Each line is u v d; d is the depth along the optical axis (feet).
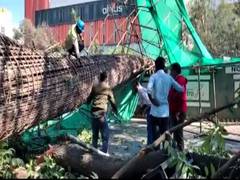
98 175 19.17
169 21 57.11
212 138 16.63
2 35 23.84
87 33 123.13
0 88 20.89
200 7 154.51
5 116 21.15
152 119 29.50
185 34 55.98
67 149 20.81
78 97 32.17
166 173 15.72
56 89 27.02
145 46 62.95
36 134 37.35
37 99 24.27
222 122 55.47
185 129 45.80
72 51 36.68
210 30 154.51
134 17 60.70
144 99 32.76
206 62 51.44
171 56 55.67
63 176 19.90
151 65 57.16
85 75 33.47
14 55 23.25
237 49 152.56
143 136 42.11
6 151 23.66
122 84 50.60
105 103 31.07
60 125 42.27
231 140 38.75
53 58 28.63
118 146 35.24
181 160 14.83
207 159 18.02
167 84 29.35
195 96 58.80
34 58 25.50
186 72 58.39
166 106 29.45
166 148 15.90
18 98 22.26
